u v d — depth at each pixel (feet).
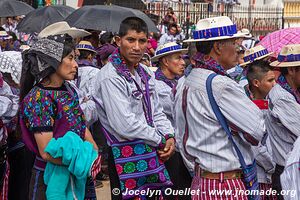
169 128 17.93
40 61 16.19
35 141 16.30
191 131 15.46
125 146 17.02
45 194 16.40
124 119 16.63
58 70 16.22
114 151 17.07
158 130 17.80
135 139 16.96
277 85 18.70
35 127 15.92
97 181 28.84
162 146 17.22
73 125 16.31
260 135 14.74
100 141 28.35
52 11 35.09
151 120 17.54
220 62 15.25
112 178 17.43
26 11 39.04
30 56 16.35
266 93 19.72
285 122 18.26
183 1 92.94
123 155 17.01
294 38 32.24
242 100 14.70
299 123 18.16
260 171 18.83
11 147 18.89
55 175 16.08
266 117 18.93
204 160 15.14
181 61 22.82
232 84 14.73
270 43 32.60
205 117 14.93
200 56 15.35
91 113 18.39
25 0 65.16
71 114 16.33
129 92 17.04
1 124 17.69
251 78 19.79
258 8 99.86
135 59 17.28
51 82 16.40
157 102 18.25
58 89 16.42
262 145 18.44
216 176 15.05
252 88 20.02
